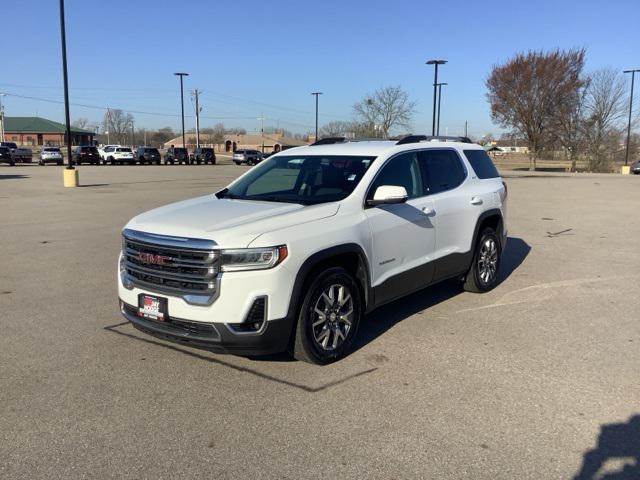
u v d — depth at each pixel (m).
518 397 4.00
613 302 6.41
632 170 47.31
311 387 4.16
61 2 22.61
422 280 5.63
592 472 3.11
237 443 3.40
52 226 11.99
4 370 4.45
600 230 11.95
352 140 6.38
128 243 4.52
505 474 3.08
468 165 6.59
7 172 35.31
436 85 32.44
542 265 8.39
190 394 4.05
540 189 24.77
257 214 4.48
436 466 3.16
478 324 5.61
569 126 52.09
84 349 4.90
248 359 4.68
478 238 6.57
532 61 50.66
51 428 3.56
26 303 6.29
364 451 3.31
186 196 19.16
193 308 4.07
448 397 4.00
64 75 23.17
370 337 5.23
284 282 4.12
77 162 51.84
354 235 4.66
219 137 122.94
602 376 4.36
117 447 3.35
